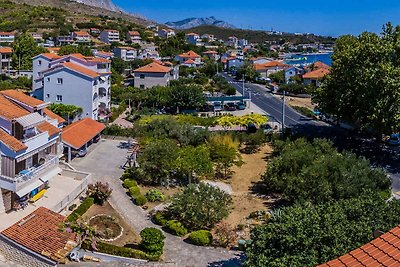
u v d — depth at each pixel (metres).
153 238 31.81
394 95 55.66
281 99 113.00
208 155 52.25
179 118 73.94
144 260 31.55
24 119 37.25
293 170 44.59
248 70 151.62
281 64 164.62
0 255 30.53
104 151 59.97
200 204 37.34
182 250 33.69
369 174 41.56
